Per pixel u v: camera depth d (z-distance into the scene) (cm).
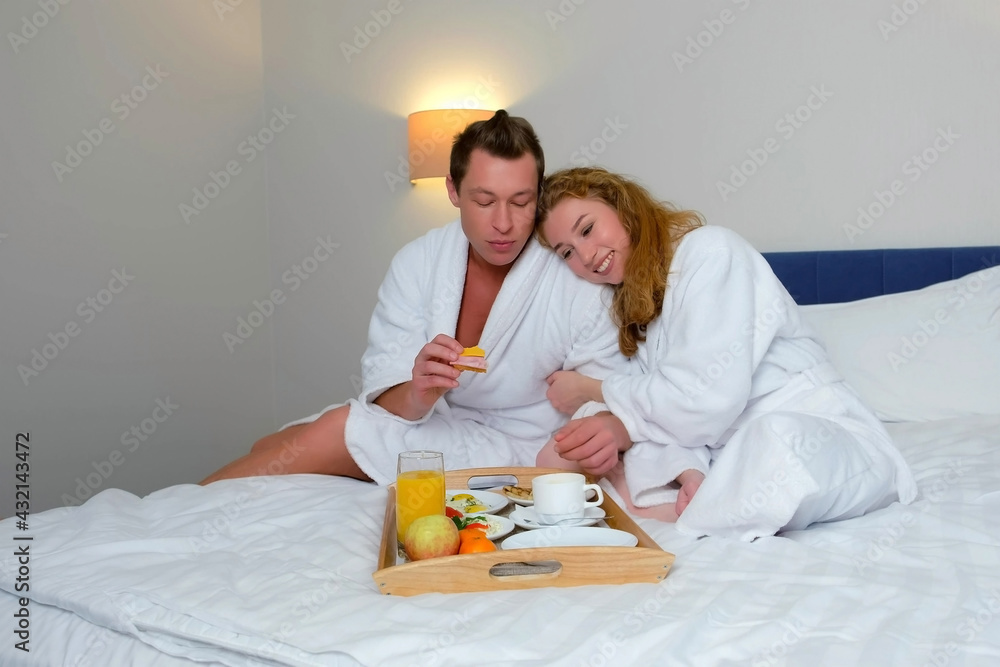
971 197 217
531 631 84
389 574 98
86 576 104
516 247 164
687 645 80
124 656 92
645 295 155
